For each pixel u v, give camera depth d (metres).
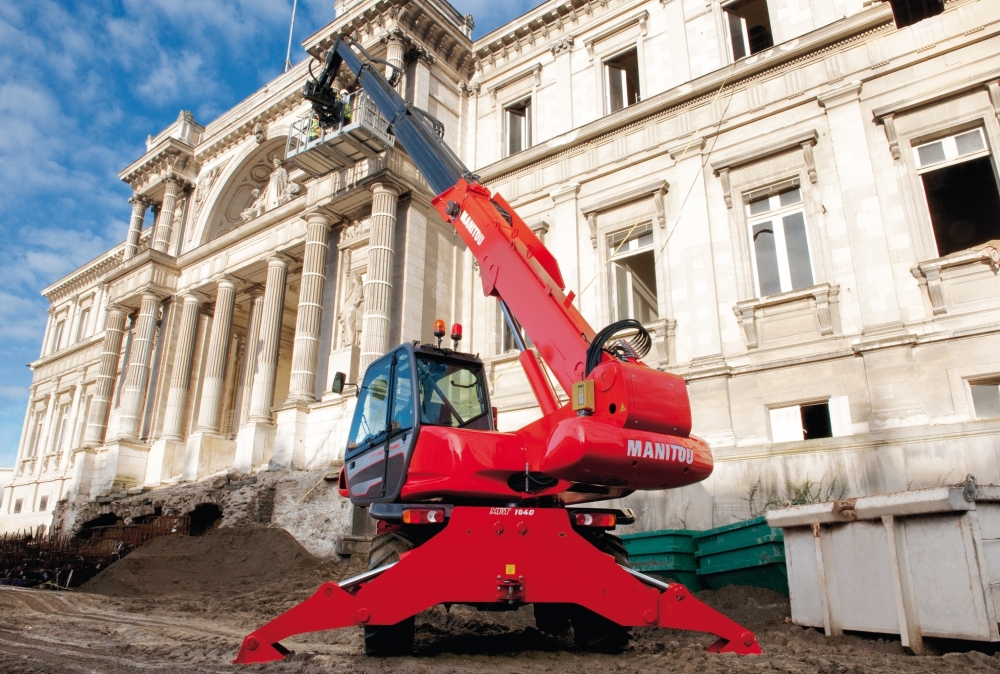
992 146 13.08
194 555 16.55
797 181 15.32
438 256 20.80
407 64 21.73
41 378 46.75
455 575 5.81
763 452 13.55
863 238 13.89
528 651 6.41
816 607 7.51
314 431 19.48
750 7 18.36
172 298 29.89
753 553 9.73
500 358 19.17
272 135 27.70
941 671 5.47
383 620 5.65
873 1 15.09
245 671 5.29
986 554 6.27
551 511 6.21
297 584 13.63
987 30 13.61
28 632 8.12
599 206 18.27
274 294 24.25
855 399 13.09
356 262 22.30
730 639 6.15
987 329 12.02
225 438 25.28
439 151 10.48
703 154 16.89
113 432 30.47
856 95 14.87
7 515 41.03
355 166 21.45
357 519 16.00
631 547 11.23
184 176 32.19
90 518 23.70
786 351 14.22
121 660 5.97
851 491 12.41
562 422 5.80
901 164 13.95
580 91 20.62
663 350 15.88
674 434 6.02
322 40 23.03
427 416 7.09
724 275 15.66
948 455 11.65
